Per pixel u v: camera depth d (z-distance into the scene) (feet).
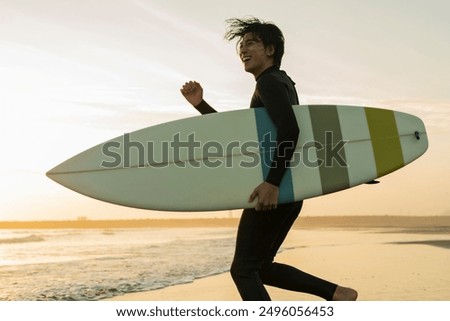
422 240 47.19
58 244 54.39
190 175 11.07
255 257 10.14
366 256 32.32
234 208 10.66
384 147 11.28
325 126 11.12
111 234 72.33
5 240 63.46
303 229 77.20
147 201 11.10
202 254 37.37
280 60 11.01
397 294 19.51
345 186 10.84
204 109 12.26
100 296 21.48
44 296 22.36
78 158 11.41
